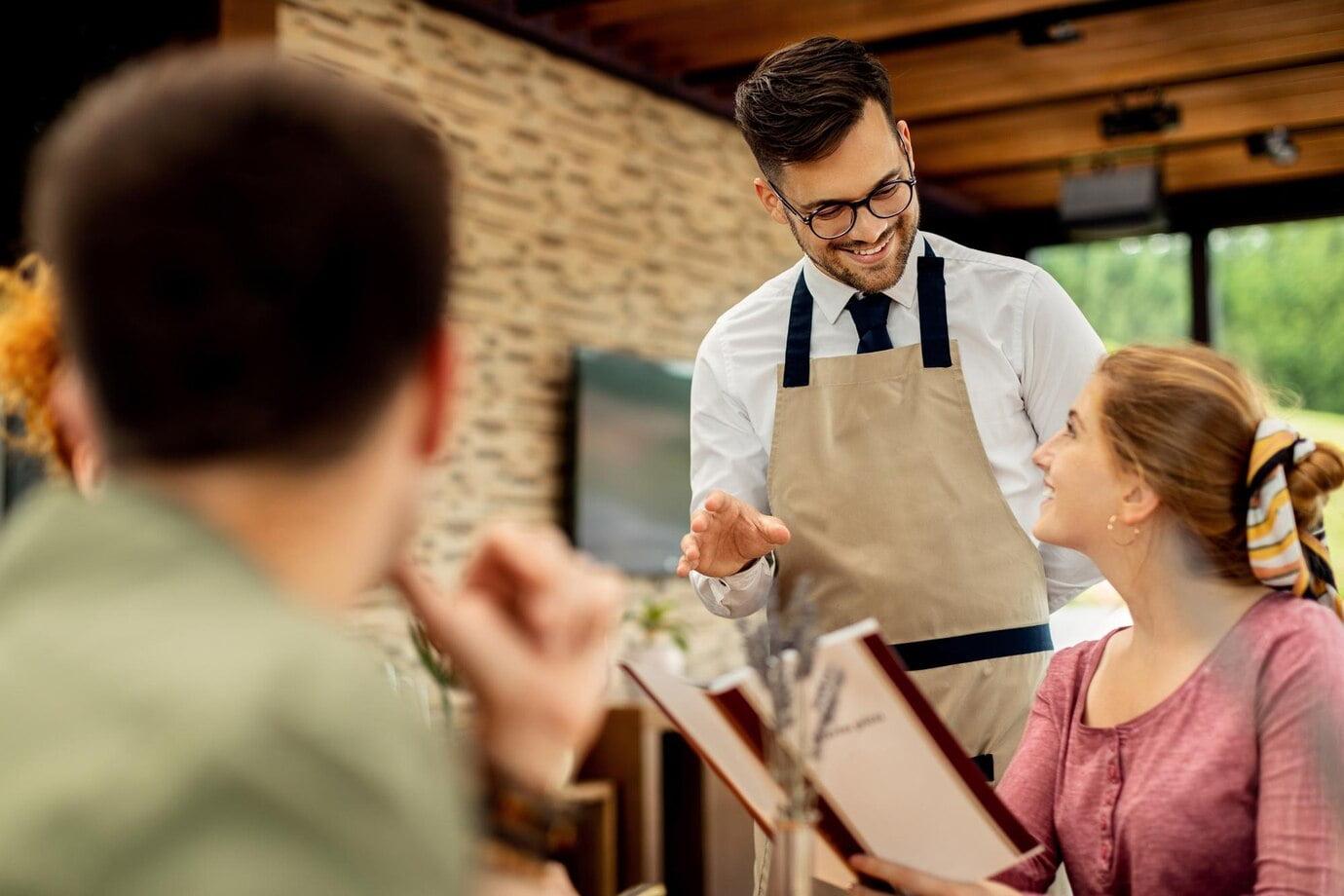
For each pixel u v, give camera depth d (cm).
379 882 48
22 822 46
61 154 56
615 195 577
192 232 54
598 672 74
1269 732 145
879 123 198
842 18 541
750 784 130
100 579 53
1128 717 159
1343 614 156
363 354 57
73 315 56
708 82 608
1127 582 159
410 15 489
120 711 48
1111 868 153
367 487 60
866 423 208
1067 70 596
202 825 46
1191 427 152
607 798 440
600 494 546
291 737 48
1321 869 138
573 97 558
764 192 219
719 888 478
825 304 215
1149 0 518
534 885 71
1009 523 203
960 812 127
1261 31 548
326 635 54
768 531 186
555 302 544
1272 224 740
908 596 202
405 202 58
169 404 55
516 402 525
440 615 73
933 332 208
